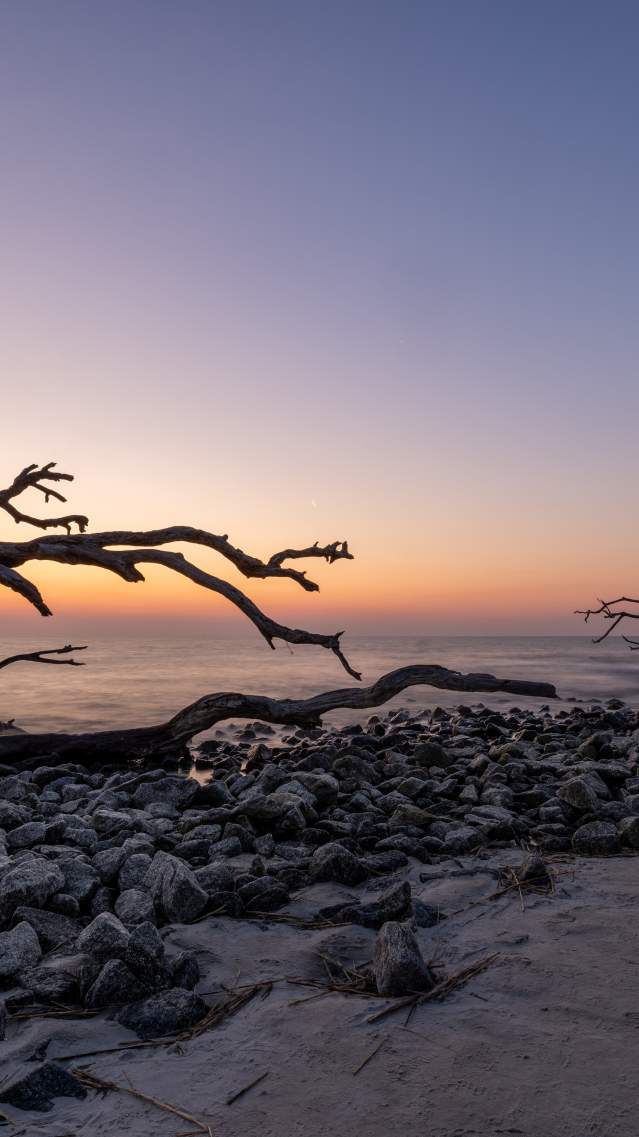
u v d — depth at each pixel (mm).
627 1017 3070
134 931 3543
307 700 9820
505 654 60781
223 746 12172
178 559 9945
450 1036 2971
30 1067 2832
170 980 3402
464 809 6758
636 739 9750
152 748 10141
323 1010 3234
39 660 9711
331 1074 2736
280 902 4555
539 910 4387
